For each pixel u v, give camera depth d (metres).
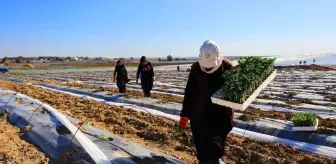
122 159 5.26
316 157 5.94
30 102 10.88
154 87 18.75
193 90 4.68
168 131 7.47
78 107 10.83
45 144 6.37
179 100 12.63
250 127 7.81
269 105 11.77
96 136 6.35
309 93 15.30
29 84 21.44
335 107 11.15
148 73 13.19
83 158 5.30
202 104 4.60
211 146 4.51
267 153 6.09
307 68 41.66
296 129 7.02
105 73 43.41
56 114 8.13
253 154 5.74
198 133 4.61
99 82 24.33
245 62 4.78
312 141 6.69
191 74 4.64
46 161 5.65
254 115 9.31
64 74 41.69
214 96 4.40
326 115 9.97
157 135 7.01
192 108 4.72
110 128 7.82
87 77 34.00
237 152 5.90
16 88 17.62
